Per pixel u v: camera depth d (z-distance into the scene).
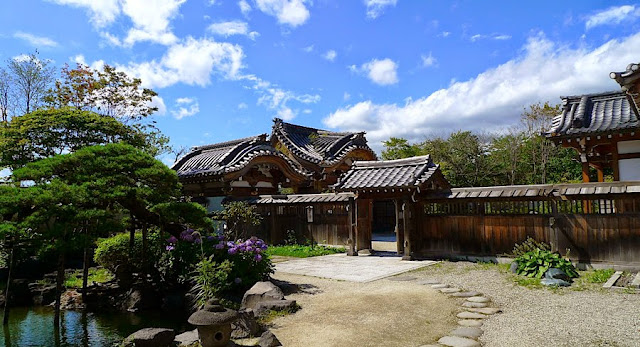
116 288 11.07
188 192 22.56
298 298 8.86
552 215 11.62
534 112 30.44
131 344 6.66
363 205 16.59
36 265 13.71
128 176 9.86
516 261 10.88
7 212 7.91
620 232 10.55
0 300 11.16
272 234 19.09
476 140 32.72
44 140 15.54
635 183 10.30
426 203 14.10
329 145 28.88
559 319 6.75
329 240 18.08
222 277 8.91
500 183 31.94
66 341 8.05
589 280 9.47
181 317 9.41
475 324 6.78
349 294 9.05
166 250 11.20
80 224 8.56
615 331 6.04
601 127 13.05
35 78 24.25
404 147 36.38
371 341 6.12
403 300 8.40
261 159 21.19
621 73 7.96
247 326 6.65
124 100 23.22
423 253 14.02
